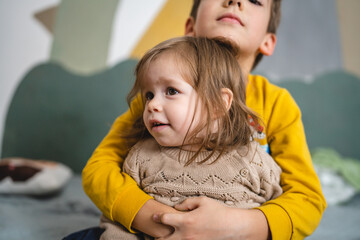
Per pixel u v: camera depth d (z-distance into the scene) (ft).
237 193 2.27
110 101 6.88
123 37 6.97
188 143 2.35
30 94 6.88
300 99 6.92
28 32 6.88
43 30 6.91
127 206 2.28
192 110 2.26
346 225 4.23
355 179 5.55
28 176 5.26
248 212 2.14
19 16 6.86
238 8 2.86
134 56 6.96
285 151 2.67
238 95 2.54
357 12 6.98
